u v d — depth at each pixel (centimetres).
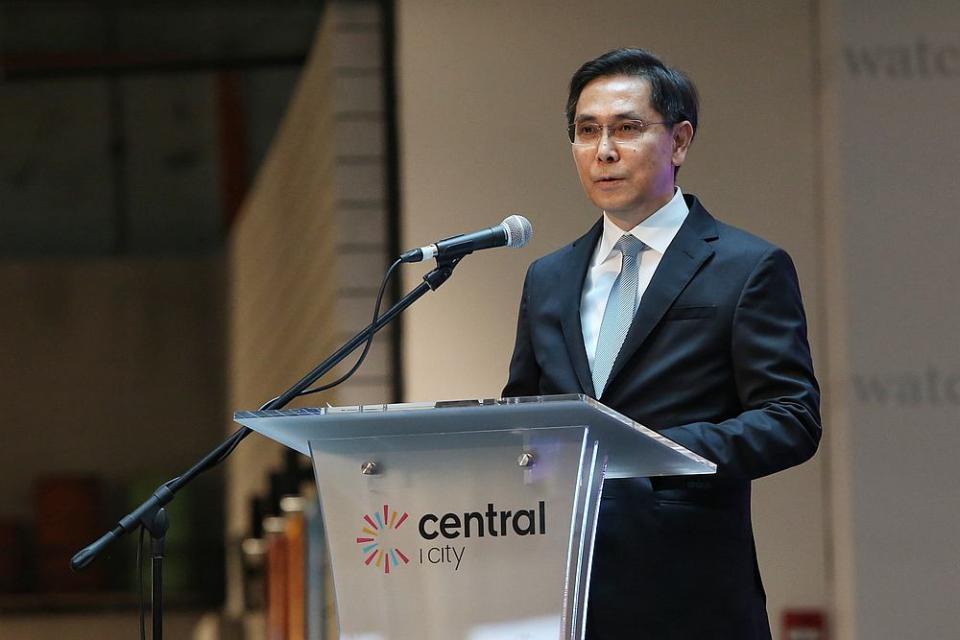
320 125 1515
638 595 596
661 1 1310
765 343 612
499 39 1320
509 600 520
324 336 1520
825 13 1277
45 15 2547
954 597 1220
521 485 523
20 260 3444
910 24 1253
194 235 3269
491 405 500
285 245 1908
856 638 1222
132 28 2570
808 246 1288
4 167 3075
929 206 1251
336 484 530
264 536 1914
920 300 1247
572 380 636
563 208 1305
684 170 1298
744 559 615
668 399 619
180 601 3391
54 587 3453
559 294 659
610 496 604
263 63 2245
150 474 3519
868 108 1255
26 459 3522
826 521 1259
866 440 1237
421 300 1312
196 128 3034
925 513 1230
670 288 627
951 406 1235
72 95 2964
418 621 523
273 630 1673
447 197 1316
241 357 2605
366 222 1388
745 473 576
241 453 2536
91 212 3212
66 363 3519
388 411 505
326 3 1462
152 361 3528
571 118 662
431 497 525
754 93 1300
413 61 1328
